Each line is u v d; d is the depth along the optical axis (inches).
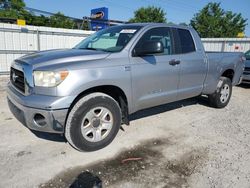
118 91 143.8
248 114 219.8
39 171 115.9
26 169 117.0
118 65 136.4
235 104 255.6
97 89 139.3
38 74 118.6
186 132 170.4
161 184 110.1
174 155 136.3
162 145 148.3
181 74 175.5
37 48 456.4
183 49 180.2
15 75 137.3
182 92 181.6
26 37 439.2
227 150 144.9
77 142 128.4
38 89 119.3
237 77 242.7
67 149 137.9
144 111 213.3
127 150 139.7
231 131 175.8
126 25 169.2
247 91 339.0
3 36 412.8
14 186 104.5
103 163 125.0
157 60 157.5
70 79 119.2
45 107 115.6
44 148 138.0
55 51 149.2
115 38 157.9
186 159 132.3
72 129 125.5
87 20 823.1
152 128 175.0
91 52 140.3
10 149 135.5
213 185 110.7
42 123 120.2
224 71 223.3
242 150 145.7
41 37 458.6
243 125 189.6
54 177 111.9
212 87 214.1
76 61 127.0
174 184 110.4
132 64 143.1
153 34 160.1
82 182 109.1
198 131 173.3
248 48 546.0
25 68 124.3
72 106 126.9
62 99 117.2
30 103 118.0
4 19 753.0
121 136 158.1
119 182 110.3
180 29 181.9
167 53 167.6
